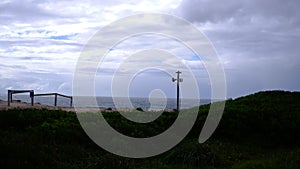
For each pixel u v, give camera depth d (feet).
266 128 62.69
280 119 65.57
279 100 84.69
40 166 32.65
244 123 63.62
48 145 41.45
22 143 37.42
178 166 41.09
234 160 46.80
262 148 58.23
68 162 37.55
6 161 31.50
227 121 62.64
